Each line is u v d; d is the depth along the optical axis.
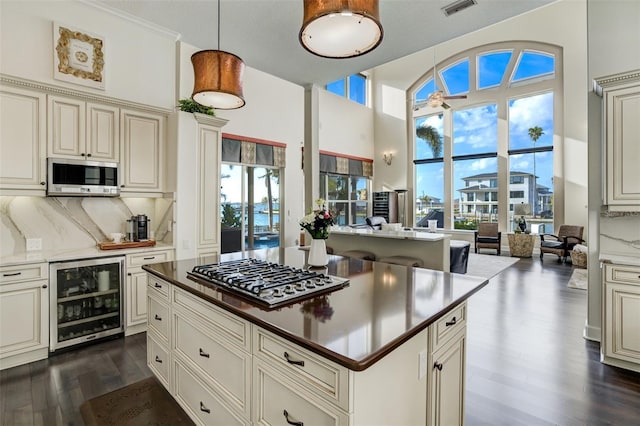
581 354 2.79
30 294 2.63
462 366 1.73
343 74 4.51
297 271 2.06
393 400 1.21
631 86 2.54
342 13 1.37
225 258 2.66
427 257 4.11
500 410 2.07
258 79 7.00
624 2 2.79
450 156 9.36
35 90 2.76
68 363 2.65
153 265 2.36
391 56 3.96
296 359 1.19
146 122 3.48
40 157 2.79
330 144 9.20
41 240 3.06
